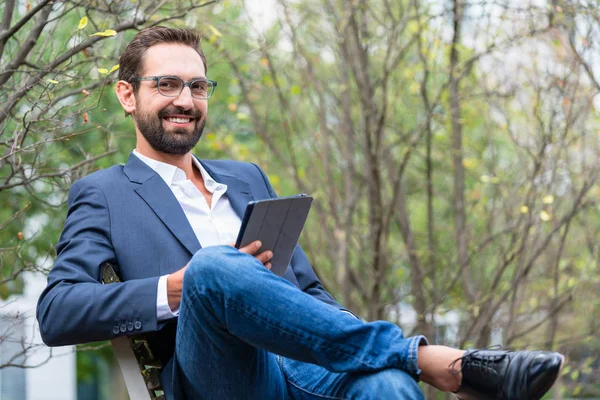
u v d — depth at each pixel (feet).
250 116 29.09
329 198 28.25
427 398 27.37
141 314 10.98
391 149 29.50
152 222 12.04
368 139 25.67
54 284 11.41
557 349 30.09
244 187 13.39
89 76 18.98
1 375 52.65
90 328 11.00
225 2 23.94
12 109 17.10
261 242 10.83
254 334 9.94
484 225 29.58
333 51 28.48
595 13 22.75
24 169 16.11
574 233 32.24
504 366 9.74
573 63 24.00
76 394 55.16
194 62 12.86
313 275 13.20
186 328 10.44
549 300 29.60
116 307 10.98
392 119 28.50
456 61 25.26
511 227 25.80
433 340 25.67
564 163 26.53
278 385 11.27
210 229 12.54
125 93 13.02
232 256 10.02
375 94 27.37
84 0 16.38
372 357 9.84
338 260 28.07
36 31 15.64
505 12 23.91
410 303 29.66
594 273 29.68
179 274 11.10
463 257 27.89
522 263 26.22
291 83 28.60
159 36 12.91
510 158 32.89
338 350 9.86
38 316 11.41
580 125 26.99
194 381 10.90
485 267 29.86
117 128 31.63
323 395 10.85
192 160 13.43
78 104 16.90
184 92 12.67
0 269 17.37
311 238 30.66
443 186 35.32
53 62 15.61
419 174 34.88
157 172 12.68
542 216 24.03
